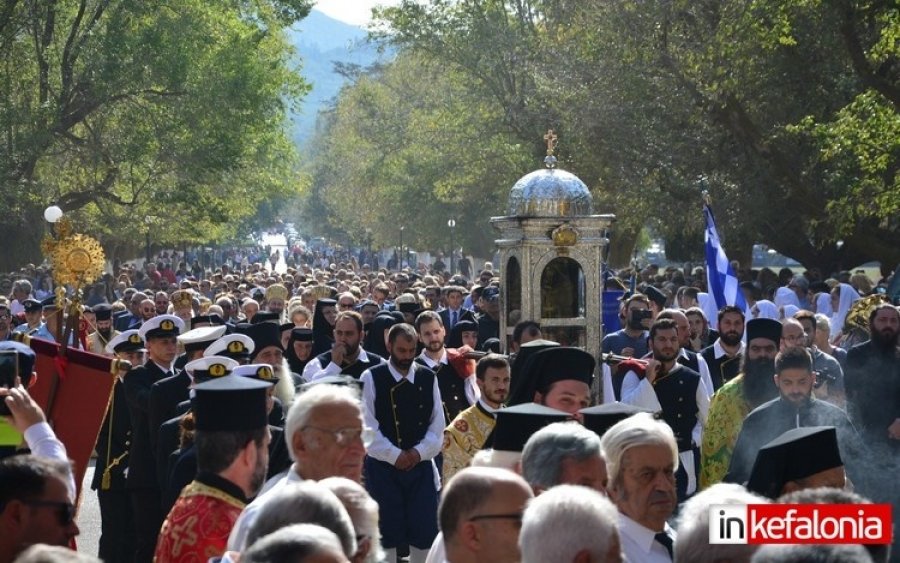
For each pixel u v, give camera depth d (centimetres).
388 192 7612
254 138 5284
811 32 3109
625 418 762
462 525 552
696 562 525
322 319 1967
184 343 1234
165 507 1068
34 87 4991
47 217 1251
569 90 3934
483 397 1141
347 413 669
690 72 3244
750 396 1142
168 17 4875
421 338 1466
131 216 5350
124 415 1302
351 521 550
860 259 4075
